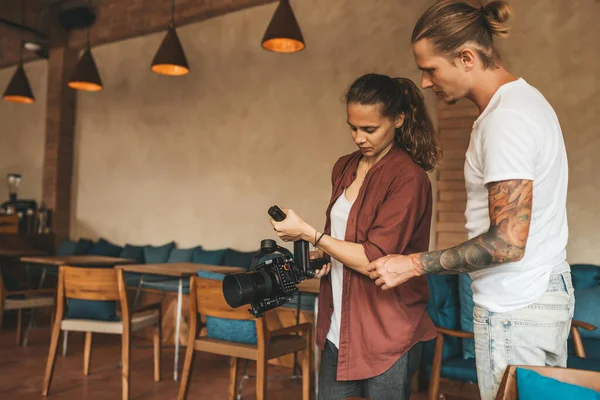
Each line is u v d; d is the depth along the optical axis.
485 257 1.20
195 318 3.20
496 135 1.22
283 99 5.91
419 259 1.29
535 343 1.26
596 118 4.34
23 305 4.65
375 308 1.54
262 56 6.10
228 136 6.32
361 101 1.50
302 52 5.79
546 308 1.26
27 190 8.27
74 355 4.75
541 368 1.20
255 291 1.50
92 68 5.92
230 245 6.24
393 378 1.53
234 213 6.23
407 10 5.15
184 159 6.68
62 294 3.71
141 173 7.07
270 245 1.62
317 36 5.69
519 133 1.20
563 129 4.46
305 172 5.73
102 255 6.98
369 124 1.51
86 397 3.60
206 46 6.55
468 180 1.36
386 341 1.52
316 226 5.62
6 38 8.58
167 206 6.80
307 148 5.73
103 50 7.55
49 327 6.02
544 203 1.25
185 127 6.70
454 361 2.96
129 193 7.17
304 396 3.29
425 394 3.69
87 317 3.71
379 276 1.34
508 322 1.28
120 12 7.20
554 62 4.50
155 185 6.93
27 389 3.73
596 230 4.33
